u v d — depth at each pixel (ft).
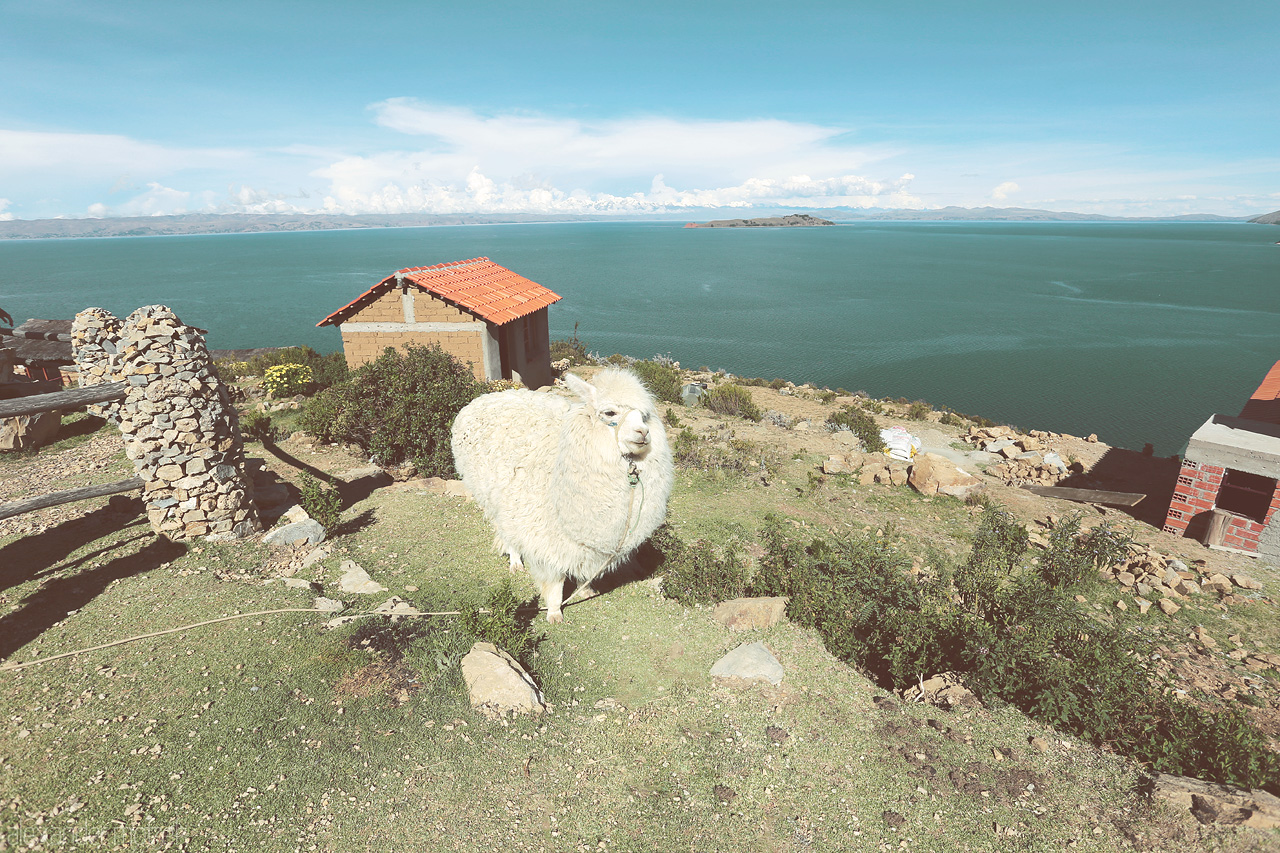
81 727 13.93
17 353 54.08
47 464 31.91
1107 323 230.48
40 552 21.79
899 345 184.85
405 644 17.84
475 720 15.12
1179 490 32.40
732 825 12.58
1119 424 105.40
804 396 73.15
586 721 15.57
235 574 21.01
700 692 16.56
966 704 15.99
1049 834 11.98
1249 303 289.53
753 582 22.65
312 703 15.21
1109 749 14.47
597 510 16.76
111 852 11.14
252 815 12.09
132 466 31.45
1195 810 12.16
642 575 22.97
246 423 37.65
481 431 22.13
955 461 47.37
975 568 23.35
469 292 56.08
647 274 448.65
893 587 20.22
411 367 38.29
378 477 33.01
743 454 41.42
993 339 196.03
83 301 317.01
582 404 17.31
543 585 20.08
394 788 13.05
